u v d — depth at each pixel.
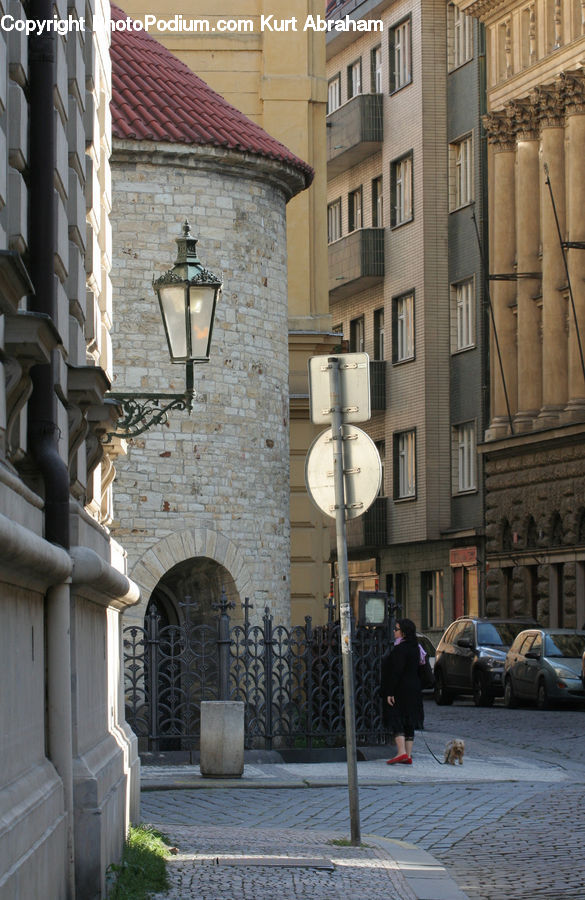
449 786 23.61
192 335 17.94
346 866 14.85
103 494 18.88
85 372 13.99
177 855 15.39
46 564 10.66
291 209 39.56
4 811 9.48
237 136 31.05
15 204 11.37
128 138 29.78
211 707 24.42
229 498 30.62
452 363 67.50
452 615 65.88
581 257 56.91
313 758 27.28
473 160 65.81
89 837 12.51
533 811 20.31
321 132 40.00
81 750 13.11
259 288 31.55
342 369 16.58
